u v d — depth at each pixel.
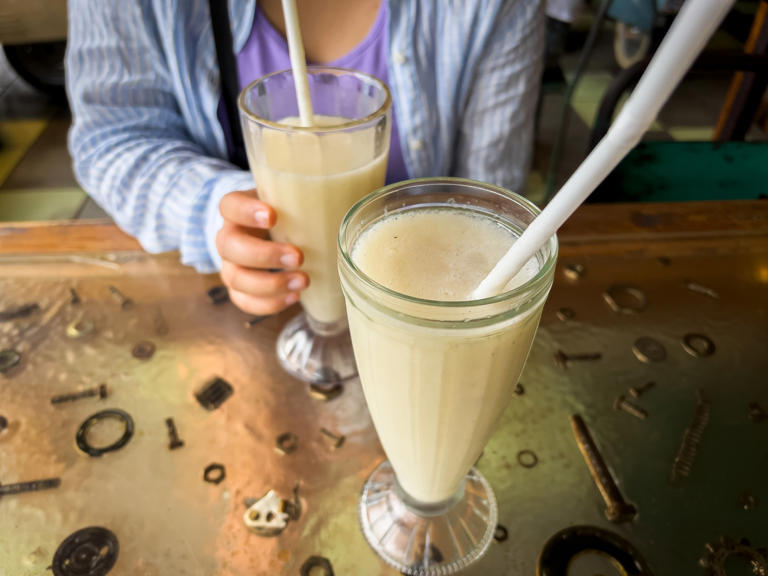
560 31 2.23
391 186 0.45
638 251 0.81
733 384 0.65
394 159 1.11
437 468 0.47
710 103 2.83
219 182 0.77
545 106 2.77
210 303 0.75
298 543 0.51
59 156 2.36
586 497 0.54
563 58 3.15
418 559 0.49
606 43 3.29
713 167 1.34
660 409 0.62
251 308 0.69
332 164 0.58
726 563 0.49
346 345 0.69
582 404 0.63
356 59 1.02
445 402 0.40
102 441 0.59
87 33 0.98
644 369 0.66
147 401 0.63
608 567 0.49
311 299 0.69
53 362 0.67
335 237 0.63
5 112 2.61
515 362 0.40
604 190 1.31
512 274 0.34
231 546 0.50
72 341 0.69
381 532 0.51
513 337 0.37
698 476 0.56
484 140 1.12
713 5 0.20
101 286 0.76
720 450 0.58
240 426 0.60
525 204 0.43
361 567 0.49
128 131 0.93
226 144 1.03
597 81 2.96
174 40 0.93
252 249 0.63
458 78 1.05
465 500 0.54
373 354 0.40
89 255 0.81
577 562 0.49
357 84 0.67
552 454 0.58
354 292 0.38
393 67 1.01
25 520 0.52
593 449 0.58
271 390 0.64
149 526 0.52
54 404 0.62
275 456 0.58
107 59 0.97
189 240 0.78
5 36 1.88
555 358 0.67
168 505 0.53
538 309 0.38
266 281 0.65
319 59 1.05
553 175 2.17
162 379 0.65
